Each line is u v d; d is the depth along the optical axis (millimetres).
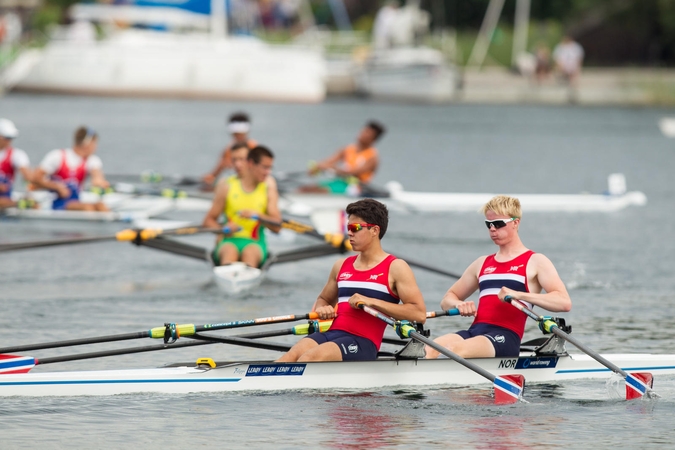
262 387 32031
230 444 27094
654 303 46750
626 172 112250
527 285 33312
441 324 42688
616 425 29188
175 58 196500
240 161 51500
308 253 52625
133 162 111188
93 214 66625
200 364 31969
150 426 28422
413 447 27000
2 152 66750
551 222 75188
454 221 76250
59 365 34625
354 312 32594
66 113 171750
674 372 35438
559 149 138000
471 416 29781
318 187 76250
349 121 172250
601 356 32750
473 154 130125
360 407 30438
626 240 66500
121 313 43500
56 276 52406
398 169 112000
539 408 30766
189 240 64625
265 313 44125
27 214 67062
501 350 33312
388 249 61938
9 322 41188
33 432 27719
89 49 198625
